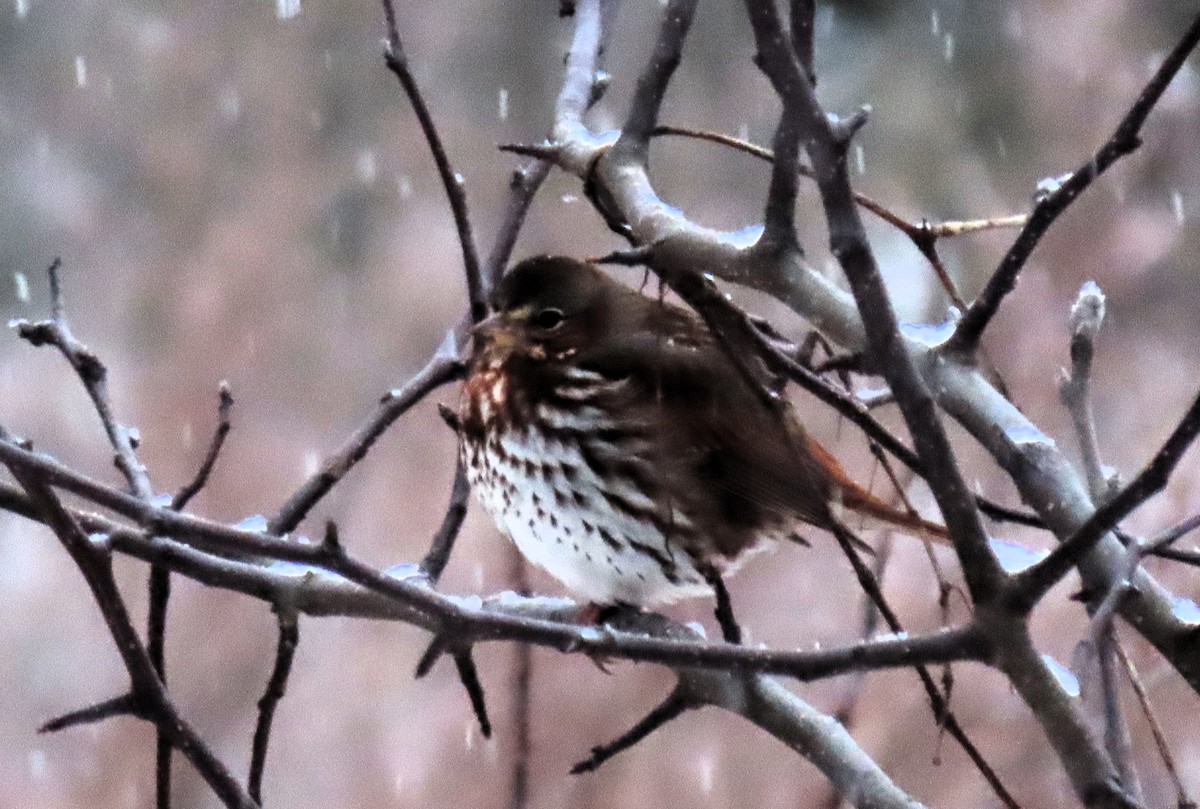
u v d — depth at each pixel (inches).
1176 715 415.2
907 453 188.5
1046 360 562.6
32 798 584.4
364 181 789.9
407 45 818.8
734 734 501.4
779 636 503.8
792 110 159.8
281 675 227.6
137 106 821.9
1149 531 414.6
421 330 745.6
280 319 748.6
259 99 812.6
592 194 230.5
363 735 562.9
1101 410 567.8
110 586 205.5
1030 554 226.5
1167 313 598.9
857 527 323.0
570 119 267.9
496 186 788.0
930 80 753.6
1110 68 728.3
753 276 224.7
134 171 807.7
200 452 698.8
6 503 211.2
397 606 224.5
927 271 690.2
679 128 259.3
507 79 816.9
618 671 516.7
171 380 728.3
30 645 651.5
